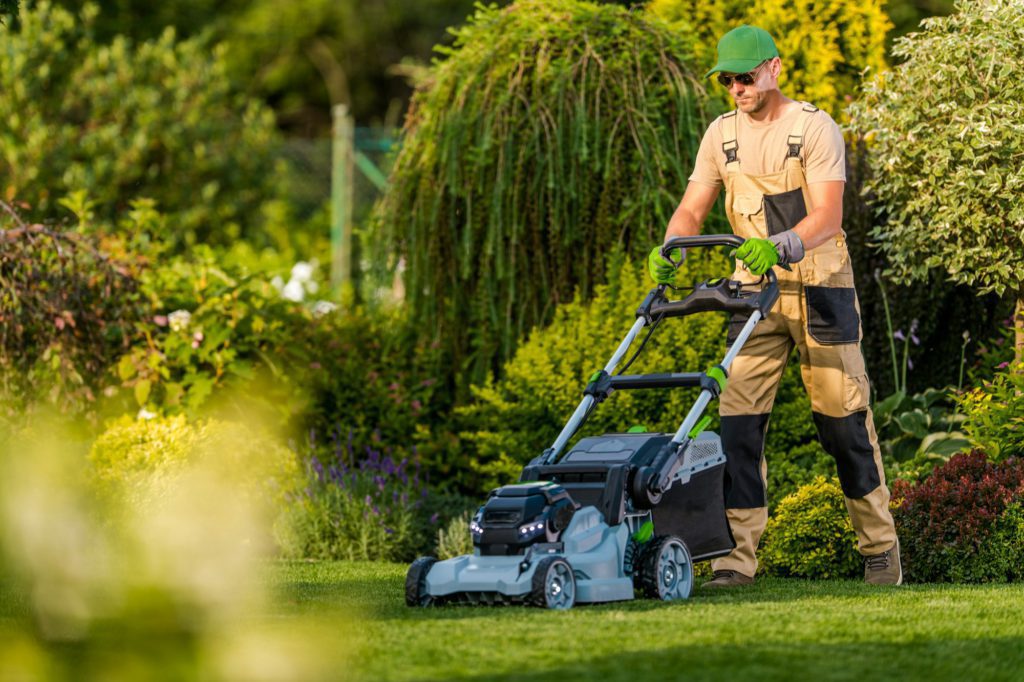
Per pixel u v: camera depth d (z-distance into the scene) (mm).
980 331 16469
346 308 18688
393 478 16375
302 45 51469
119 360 17078
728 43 10680
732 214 11227
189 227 30344
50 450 3535
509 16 17203
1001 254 13773
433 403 17531
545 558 8961
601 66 16406
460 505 15594
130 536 3498
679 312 10789
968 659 7211
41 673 3330
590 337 15266
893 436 15188
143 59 31844
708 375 10289
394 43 51656
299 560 13680
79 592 3389
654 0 18250
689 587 10109
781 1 17594
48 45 30016
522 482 9844
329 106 52031
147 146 29906
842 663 6992
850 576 11992
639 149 16109
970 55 13719
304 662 3578
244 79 50156
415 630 7969
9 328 15773
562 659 7004
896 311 16078
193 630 3420
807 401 14492
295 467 15117
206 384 16781
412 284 17625
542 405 15273
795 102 10977
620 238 16172
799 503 12320
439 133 17031
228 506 3625
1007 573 11531
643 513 10070
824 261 10914
